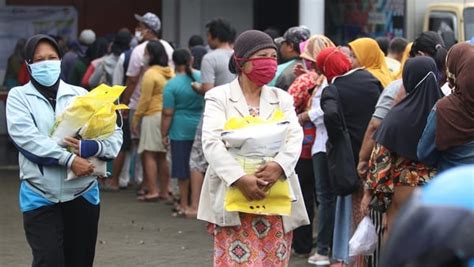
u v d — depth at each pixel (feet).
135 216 37.04
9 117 18.94
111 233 33.78
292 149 18.21
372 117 23.54
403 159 20.53
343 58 25.64
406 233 5.98
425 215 5.93
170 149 36.65
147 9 59.72
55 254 18.89
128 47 42.47
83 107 18.61
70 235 19.63
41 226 18.94
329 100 24.99
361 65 26.71
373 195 21.63
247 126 17.90
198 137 35.27
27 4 58.80
